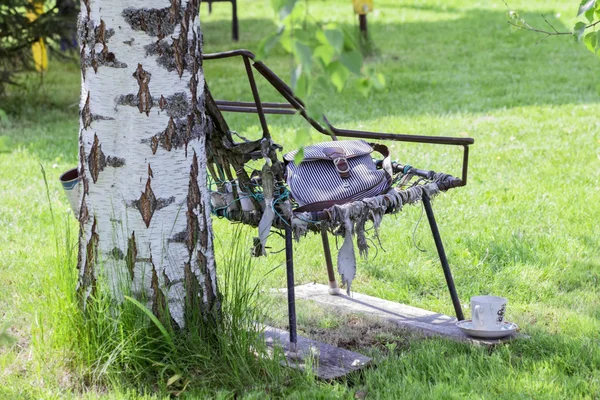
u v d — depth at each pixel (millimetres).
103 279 4352
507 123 12422
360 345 4973
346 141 5328
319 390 4145
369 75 2867
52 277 5141
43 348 4398
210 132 4605
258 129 12227
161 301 4336
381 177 4965
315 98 14609
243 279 5039
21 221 7762
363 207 4656
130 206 4266
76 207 4680
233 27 22281
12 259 6527
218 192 4836
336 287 5906
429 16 26516
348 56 2777
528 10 26328
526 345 4824
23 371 4410
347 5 28453
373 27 24094
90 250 4406
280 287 6137
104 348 4254
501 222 7551
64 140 11891
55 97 15602
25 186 9141
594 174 9469
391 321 5316
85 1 4250
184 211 4355
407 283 6176
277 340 4777
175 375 4117
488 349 4824
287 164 5031
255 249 4793
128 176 4254
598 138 11297
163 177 4277
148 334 4270
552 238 7082
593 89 15281
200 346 4309
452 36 22312
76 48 14969
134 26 4148
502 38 21797
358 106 14070
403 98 14766
